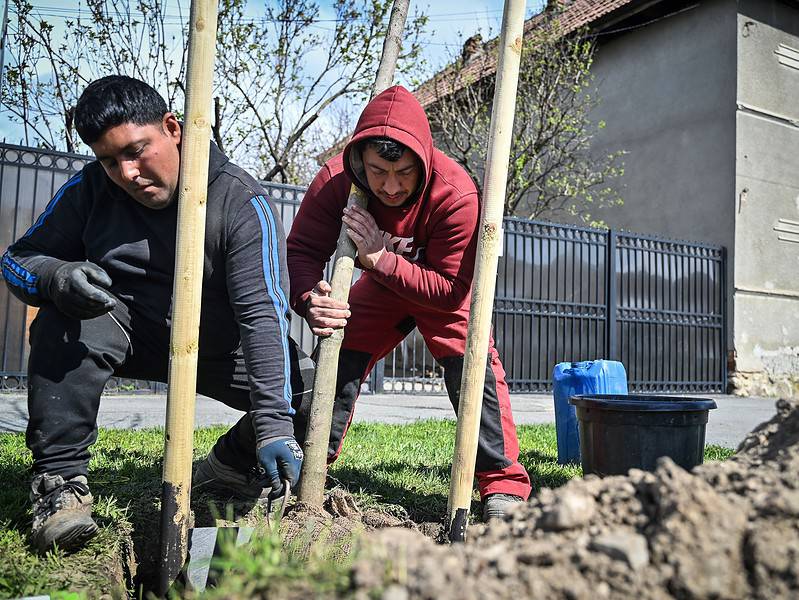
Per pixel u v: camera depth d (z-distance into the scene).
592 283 10.91
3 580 1.77
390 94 2.49
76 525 2.00
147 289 2.35
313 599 1.17
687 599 1.11
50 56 9.69
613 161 13.30
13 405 6.86
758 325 11.60
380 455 4.20
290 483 2.10
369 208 2.72
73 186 2.37
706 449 4.97
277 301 2.24
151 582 2.24
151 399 8.07
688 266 11.41
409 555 1.23
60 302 2.00
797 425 1.55
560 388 4.49
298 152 13.25
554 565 1.16
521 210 15.60
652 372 11.11
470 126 14.51
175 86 10.05
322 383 2.54
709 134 11.70
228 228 2.27
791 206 11.98
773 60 11.83
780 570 1.12
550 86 13.22
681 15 12.26
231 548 1.38
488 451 2.78
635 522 1.25
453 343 2.83
